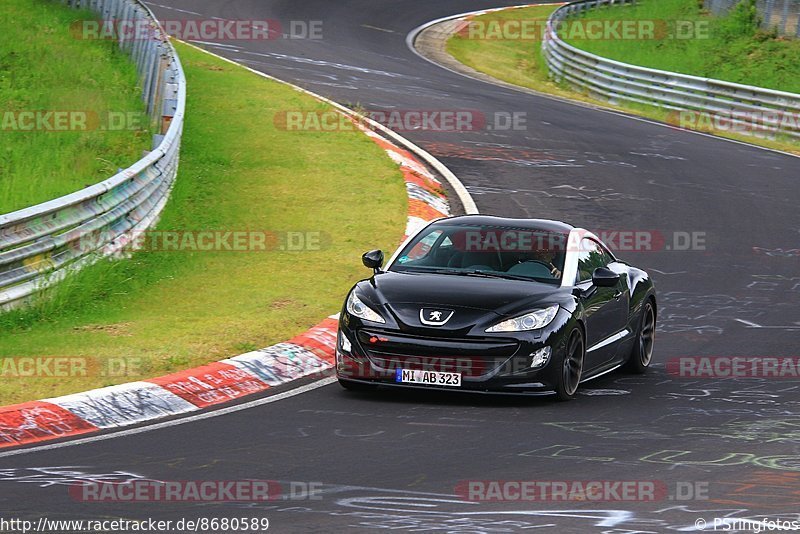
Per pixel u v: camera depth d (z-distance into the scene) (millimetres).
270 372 38750
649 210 73375
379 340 35688
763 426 33219
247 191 69250
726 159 90250
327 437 30938
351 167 75938
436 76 123500
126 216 55125
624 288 42062
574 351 37344
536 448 30094
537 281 38469
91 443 29984
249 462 28203
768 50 136625
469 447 30109
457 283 37500
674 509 24500
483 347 35156
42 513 23766
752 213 73750
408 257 39906
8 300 43094
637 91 119125
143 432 31281
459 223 41406
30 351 38594
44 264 45656
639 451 29891
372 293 36969
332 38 144125
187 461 28219
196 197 66375
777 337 48594
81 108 80438
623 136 97188
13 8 109625
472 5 184250
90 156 69188
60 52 94875
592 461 28734
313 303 48281
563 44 135375
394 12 168875
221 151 77375
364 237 62000
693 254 64188
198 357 38812
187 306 47156
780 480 27016
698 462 28734
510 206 72125
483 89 117250
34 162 67688
